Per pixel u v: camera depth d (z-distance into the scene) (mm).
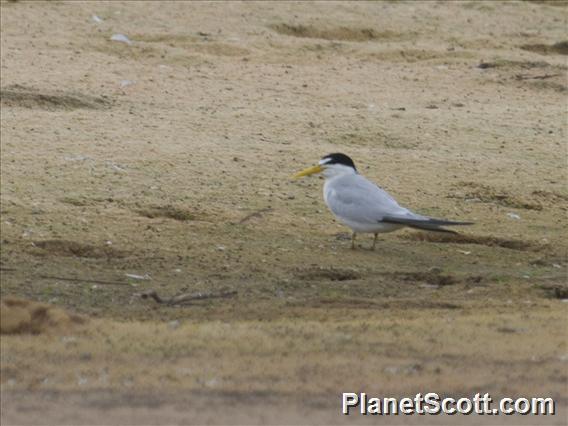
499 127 21016
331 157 15773
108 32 25078
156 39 25203
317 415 9758
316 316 12773
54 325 12039
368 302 13414
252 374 10688
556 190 18297
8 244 15055
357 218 15352
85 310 12992
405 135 20297
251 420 9609
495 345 11641
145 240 15445
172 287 13945
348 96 22391
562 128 21188
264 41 25562
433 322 12477
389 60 25172
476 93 23266
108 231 15664
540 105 22641
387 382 10555
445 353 11375
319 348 11445
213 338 11727
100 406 9883
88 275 14242
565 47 27141
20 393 10180
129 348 11383
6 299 12234
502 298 13820
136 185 17297
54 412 9742
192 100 21516
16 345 11445
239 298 13570
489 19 28922
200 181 17609
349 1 28969
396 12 28625
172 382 10469
